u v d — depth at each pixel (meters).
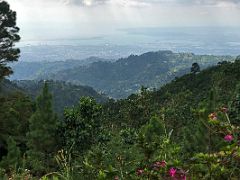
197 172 2.93
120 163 3.27
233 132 3.05
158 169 3.00
